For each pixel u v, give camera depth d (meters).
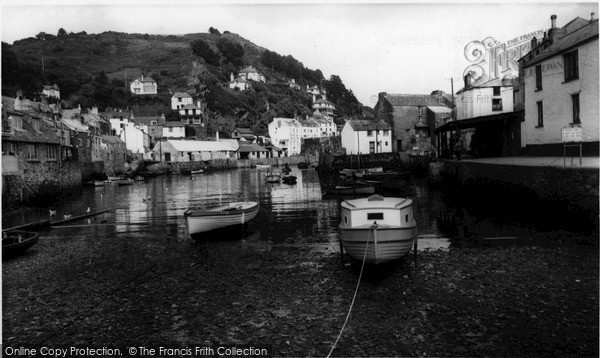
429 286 10.91
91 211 28.36
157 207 30.61
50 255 15.78
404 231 11.95
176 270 13.35
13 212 27.42
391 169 58.75
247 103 130.00
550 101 23.55
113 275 12.98
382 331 8.53
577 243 14.20
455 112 46.47
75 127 53.78
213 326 9.05
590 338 7.99
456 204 25.22
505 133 32.12
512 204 20.97
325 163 69.06
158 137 92.81
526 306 9.44
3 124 28.95
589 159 18.66
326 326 8.85
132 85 108.12
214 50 148.50
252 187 46.09
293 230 19.73
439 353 7.65
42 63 97.06
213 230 17.89
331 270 12.76
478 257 13.42
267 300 10.41
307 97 154.75
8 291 11.65
